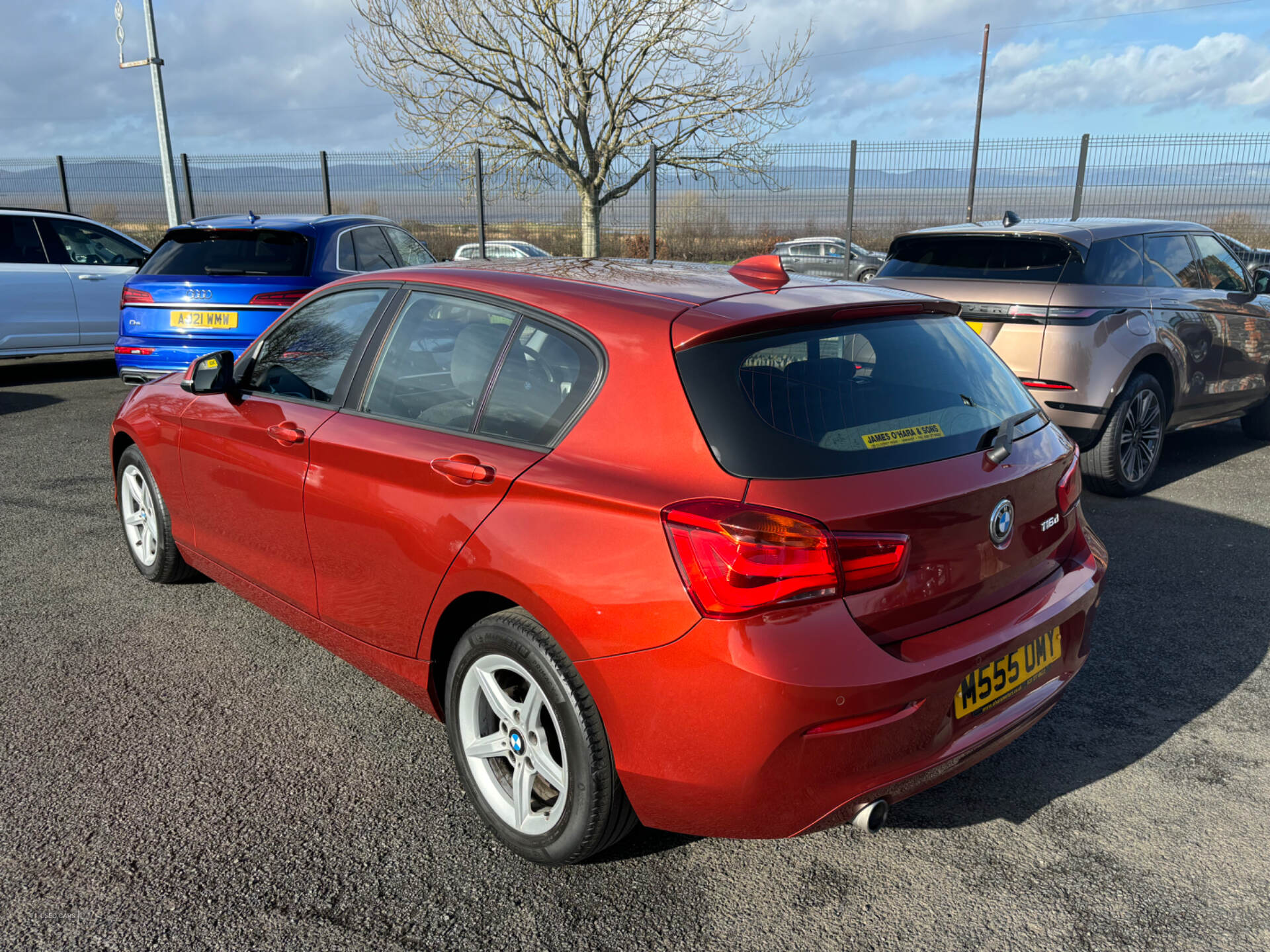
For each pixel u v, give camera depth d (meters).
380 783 2.76
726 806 2.01
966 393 2.43
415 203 15.91
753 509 1.92
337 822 2.56
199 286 6.91
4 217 9.23
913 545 2.04
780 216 13.83
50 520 5.23
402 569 2.58
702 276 2.69
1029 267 5.56
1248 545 4.77
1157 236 5.96
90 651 3.60
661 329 2.22
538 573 2.15
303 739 3.00
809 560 1.91
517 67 19.73
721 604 1.91
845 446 2.08
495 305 2.59
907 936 2.16
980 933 2.17
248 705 3.21
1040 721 3.12
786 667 1.88
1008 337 5.47
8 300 9.05
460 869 2.38
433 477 2.47
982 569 2.22
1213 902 2.27
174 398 3.78
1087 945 2.13
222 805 2.63
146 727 3.05
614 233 14.58
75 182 16.59
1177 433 7.67
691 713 1.96
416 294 2.87
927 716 2.05
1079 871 2.39
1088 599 2.48
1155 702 3.24
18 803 2.62
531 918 2.21
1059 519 2.51
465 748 2.50
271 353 3.35
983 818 2.62
